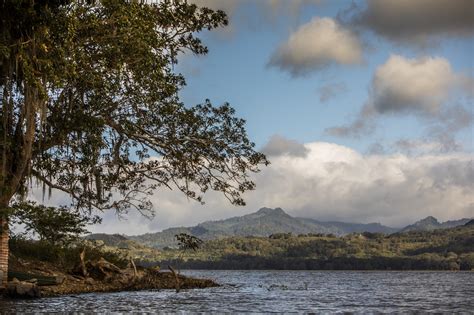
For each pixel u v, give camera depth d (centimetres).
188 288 4294
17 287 2766
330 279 10438
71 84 2509
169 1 2811
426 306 3278
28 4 2091
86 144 2808
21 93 2438
